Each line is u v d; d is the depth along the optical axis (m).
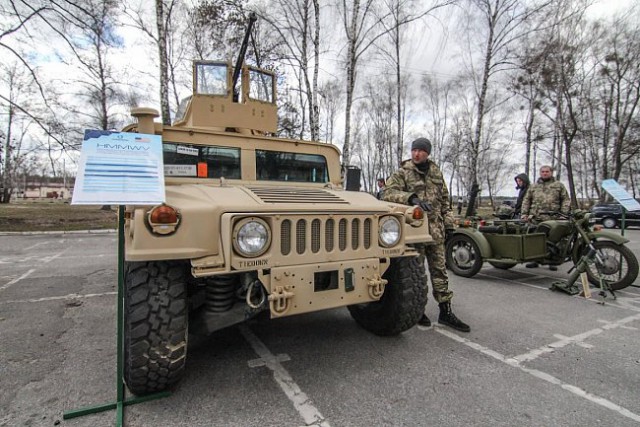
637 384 2.54
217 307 2.47
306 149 3.83
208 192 2.52
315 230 2.45
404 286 3.07
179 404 2.26
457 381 2.56
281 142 3.69
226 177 3.41
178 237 2.12
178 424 2.07
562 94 19.33
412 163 3.66
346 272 2.51
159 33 11.18
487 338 3.36
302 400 2.31
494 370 2.73
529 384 2.53
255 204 2.35
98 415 2.16
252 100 3.76
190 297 2.66
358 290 2.57
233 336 3.38
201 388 2.45
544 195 6.09
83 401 2.29
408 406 2.25
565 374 2.68
